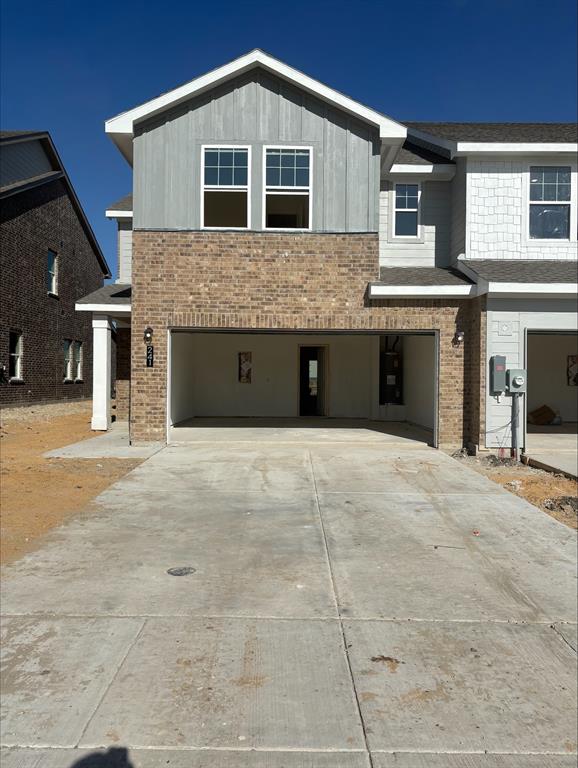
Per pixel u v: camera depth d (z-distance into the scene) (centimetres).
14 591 464
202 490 818
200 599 453
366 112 1154
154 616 422
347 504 750
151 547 574
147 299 1174
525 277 1089
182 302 1173
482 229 1234
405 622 417
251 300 1175
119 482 864
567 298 1104
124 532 622
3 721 304
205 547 576
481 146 1195
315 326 1178
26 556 544
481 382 1113
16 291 1981
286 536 615
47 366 2259
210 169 1177
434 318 1180
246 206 1312
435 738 294
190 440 1274
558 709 319
